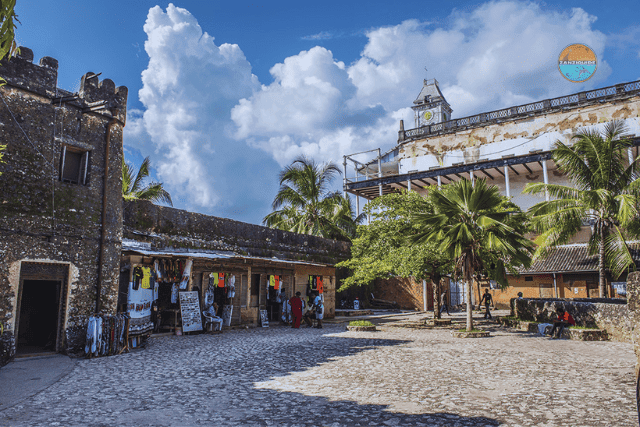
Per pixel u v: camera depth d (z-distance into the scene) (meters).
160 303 15.73
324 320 22.98
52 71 10.84
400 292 34.12
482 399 6.55
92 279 11.18
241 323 18.02
